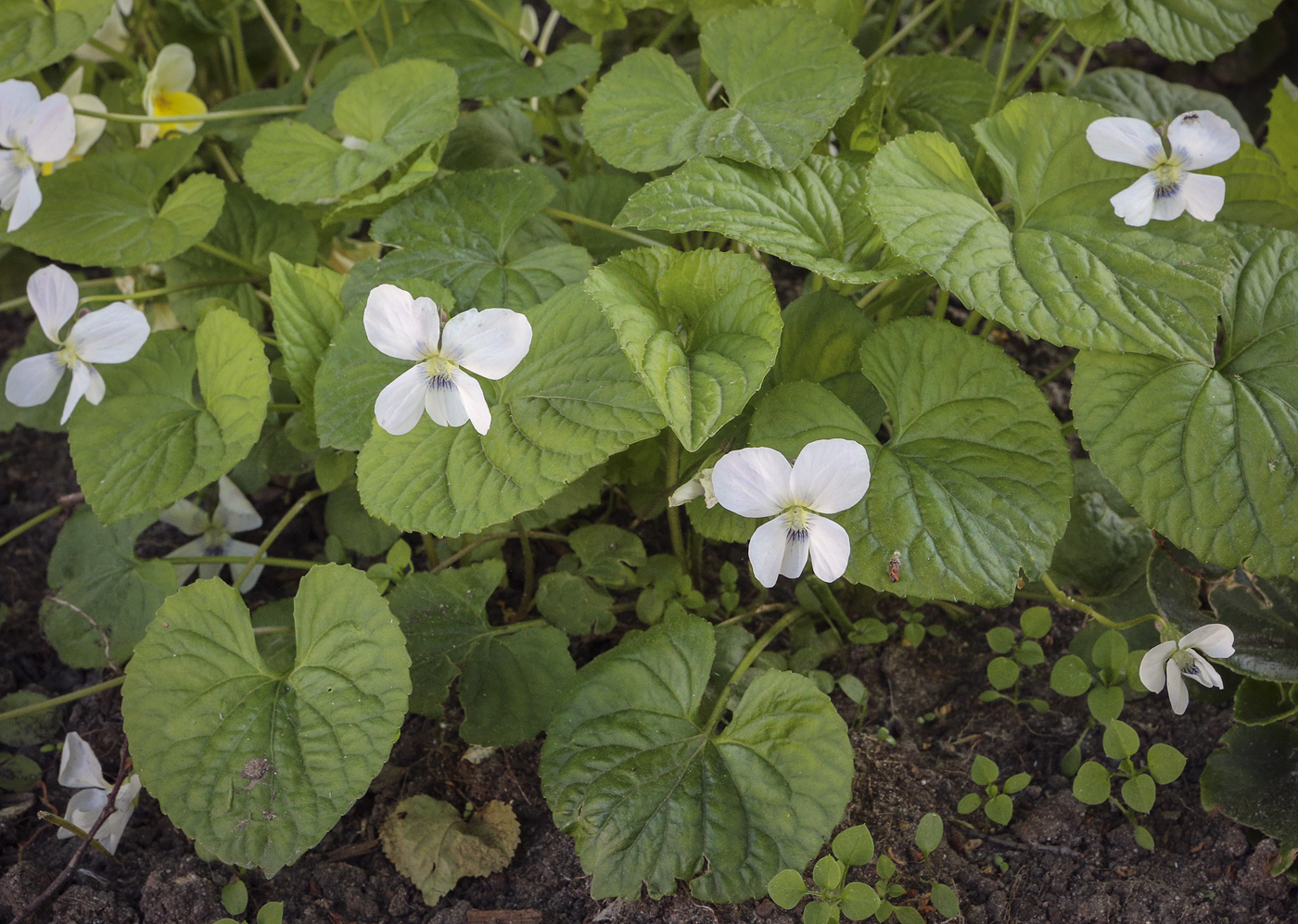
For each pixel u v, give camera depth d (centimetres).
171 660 28
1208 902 28
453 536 27
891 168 29
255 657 28
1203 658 28
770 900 28
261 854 27
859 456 26
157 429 31
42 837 30
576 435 28
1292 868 28
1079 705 31
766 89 31
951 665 32
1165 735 30
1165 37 32
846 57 31
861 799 30
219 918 28
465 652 30
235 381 30
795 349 30
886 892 27
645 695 28
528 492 27
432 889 29
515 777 31
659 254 28
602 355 28
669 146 30
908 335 29
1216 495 27
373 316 26
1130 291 28
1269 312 29
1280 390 28
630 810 27
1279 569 27
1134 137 28
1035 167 30
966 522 27
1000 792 29
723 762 28
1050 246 28
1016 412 28
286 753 28
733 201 29
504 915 28
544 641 30
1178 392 28
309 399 31
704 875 27
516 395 28
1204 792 29
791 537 26
